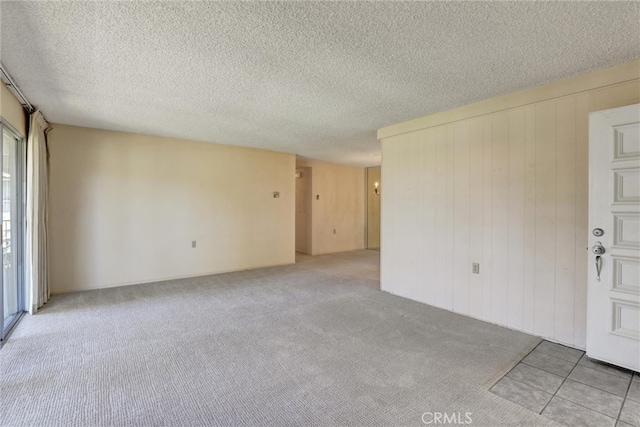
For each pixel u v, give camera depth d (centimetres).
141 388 199
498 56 225
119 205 449
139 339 272
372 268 589
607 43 207
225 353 247
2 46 209
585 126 257
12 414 173
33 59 228
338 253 777
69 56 224
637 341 215
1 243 261
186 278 500
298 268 587
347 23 185
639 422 168
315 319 323
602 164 229
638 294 215
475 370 223
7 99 275
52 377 211
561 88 268
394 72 252
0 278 260
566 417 173
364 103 327
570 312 265
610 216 226
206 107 338
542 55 223
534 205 287
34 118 331
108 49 215
